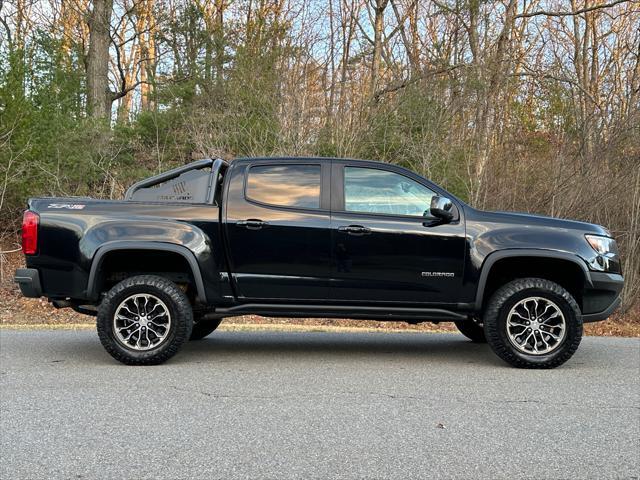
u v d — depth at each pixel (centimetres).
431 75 1344
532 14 1664
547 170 1120
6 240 1316
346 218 575
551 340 573
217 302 576
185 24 1777
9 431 378
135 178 1323
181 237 564
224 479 309
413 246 572
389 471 321
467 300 576
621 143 1102
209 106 1315
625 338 785
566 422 406
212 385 493
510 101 1283
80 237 561
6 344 669
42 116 1270
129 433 376
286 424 396
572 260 568
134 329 564
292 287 575
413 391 481
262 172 592
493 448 356
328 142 1210
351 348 677
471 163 1178
